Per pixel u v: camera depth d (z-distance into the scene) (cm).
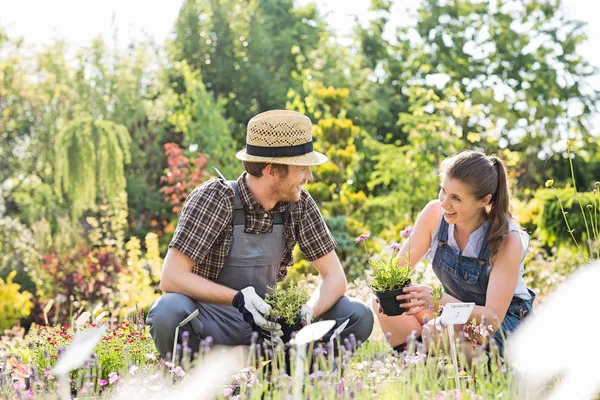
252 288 351
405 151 1930
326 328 206
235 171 1655
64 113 2283
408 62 2638
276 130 359
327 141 1279
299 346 209
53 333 450
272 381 286
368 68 2548
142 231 2128
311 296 386
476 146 1825
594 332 159
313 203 394
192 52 2548
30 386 311
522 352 166
